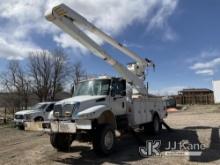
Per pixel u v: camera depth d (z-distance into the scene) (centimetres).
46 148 955
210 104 4059
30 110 1733
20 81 3953
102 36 980
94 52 934
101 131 777
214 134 1151
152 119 1157
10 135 1367
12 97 3588
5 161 777
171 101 3631
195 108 3459
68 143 870
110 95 887
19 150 945
